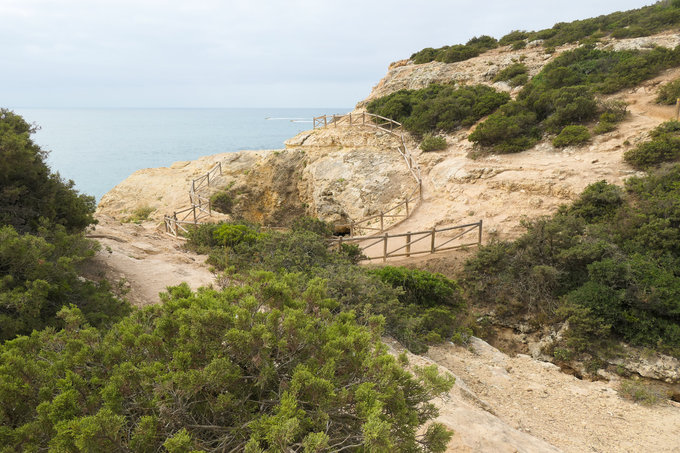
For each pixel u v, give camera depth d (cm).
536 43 3092
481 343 915
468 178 1714
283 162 2572
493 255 1115
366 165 2230
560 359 920
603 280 962
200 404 283
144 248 1119
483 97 2266
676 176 1216
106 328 530
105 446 235
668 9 2692
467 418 486
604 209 1234
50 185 841
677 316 886
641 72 1994
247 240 1187
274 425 234
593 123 1781
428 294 970
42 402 269
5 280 520
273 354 308
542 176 1496
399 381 298
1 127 755
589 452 539
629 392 770
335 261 1023
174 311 336
